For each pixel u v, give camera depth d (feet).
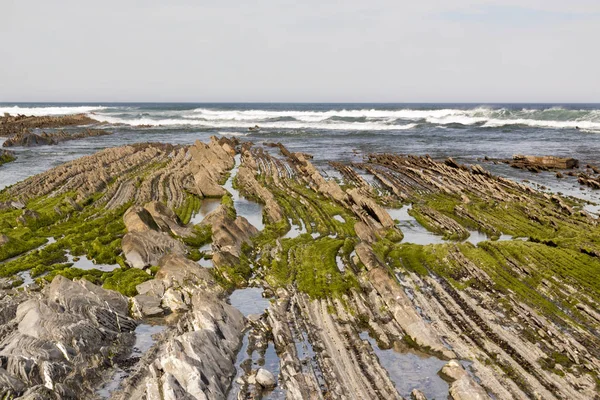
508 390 54.75
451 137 321.52
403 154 246.06
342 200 139.54
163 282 80.89
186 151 248.11
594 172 188.24
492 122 398.42
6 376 52.34
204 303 69.92
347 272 84.99
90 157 214.69
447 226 119.14
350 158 236.43
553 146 265.75
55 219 123.75
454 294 78.79
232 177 189.78
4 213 128.06
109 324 67.72
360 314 71.92
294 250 99.19
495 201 142.51
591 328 67.77
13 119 474.90
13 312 68.54
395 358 61.87
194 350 56.34
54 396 51.65
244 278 86.22
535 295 77.15
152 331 69.36
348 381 56.29
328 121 453.58
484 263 88.89
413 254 95.04
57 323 62.80
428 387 56.03
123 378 57.72
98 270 89.20
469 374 57.88
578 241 100.37
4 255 97.25
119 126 435.12
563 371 57.93
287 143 303.27
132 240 94.73
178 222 119.55
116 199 144.66
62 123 447.42
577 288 78.59
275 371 59.26
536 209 131.34
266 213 130.11
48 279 84.38
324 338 65.51
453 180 172.55
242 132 372.99
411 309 69.67
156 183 163.73
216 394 52.85
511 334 66.33
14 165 215.92
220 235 101.50
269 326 68.85
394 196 154.20
